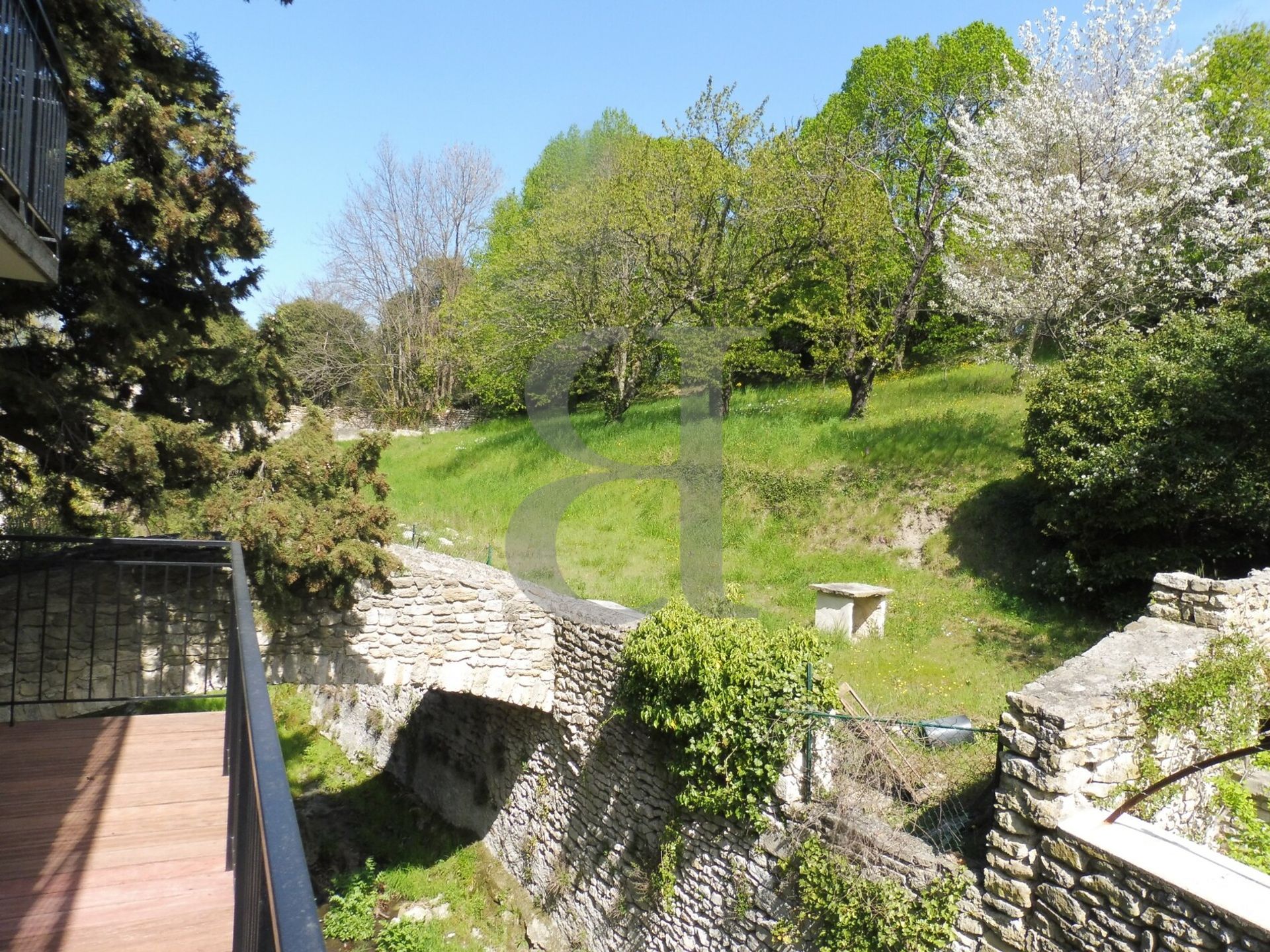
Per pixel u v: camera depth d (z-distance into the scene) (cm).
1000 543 1079
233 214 871
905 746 632
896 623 957
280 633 877
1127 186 1382
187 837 341
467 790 1171
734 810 699
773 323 1719
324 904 1016
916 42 2225
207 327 932
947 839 564
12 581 760
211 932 274
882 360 1544
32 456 864
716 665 704
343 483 881
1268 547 879
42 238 418
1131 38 1387
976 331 1858
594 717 904
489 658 961
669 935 782
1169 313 1291
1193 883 425
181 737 455
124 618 796
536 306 1783
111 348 803
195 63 909
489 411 2441
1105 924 459
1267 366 840
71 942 264
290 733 1532
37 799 369
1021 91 1554
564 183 2734
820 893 602
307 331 3036
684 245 1600
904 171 2053
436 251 2989
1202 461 843
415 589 927
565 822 955
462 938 968
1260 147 1348
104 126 775
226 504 800
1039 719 500
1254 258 1291
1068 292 1325
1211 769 597
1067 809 492
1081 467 923
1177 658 569
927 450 1305
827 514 1259
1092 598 938
